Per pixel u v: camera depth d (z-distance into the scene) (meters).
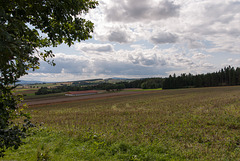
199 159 5.95
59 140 7.89
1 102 3.03
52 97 72.62
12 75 2.87
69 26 4.29
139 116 16.25
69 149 6.73
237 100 24.59
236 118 12.52
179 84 112.50
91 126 12.19
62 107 35.91
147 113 18.02
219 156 6.25
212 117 13.41
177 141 8.23
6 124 3.20
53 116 20.36
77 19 4.14
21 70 2.66
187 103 25.89
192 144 7.69
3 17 2.53
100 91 110.81
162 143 7.62
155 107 23.81
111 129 10.75
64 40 4.59
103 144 7.32
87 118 16.80
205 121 12.17
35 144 7.22
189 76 127.62
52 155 5.88
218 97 32.69
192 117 14.08
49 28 3.73
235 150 6.92
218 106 20.06
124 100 44.88
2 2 2.79
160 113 17.39
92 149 6.70
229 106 19.30
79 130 10.20
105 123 13.55
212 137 8.53
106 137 8.23
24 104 3.66
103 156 6.11
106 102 42.12
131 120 14.34
